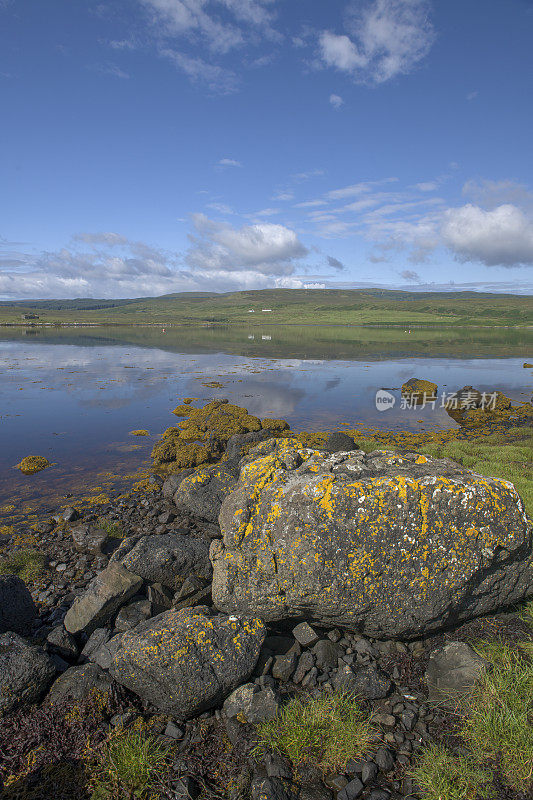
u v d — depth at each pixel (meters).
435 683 7.18
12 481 20.36
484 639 7.91
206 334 140.00
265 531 8.34
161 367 63.94
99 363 68.00
